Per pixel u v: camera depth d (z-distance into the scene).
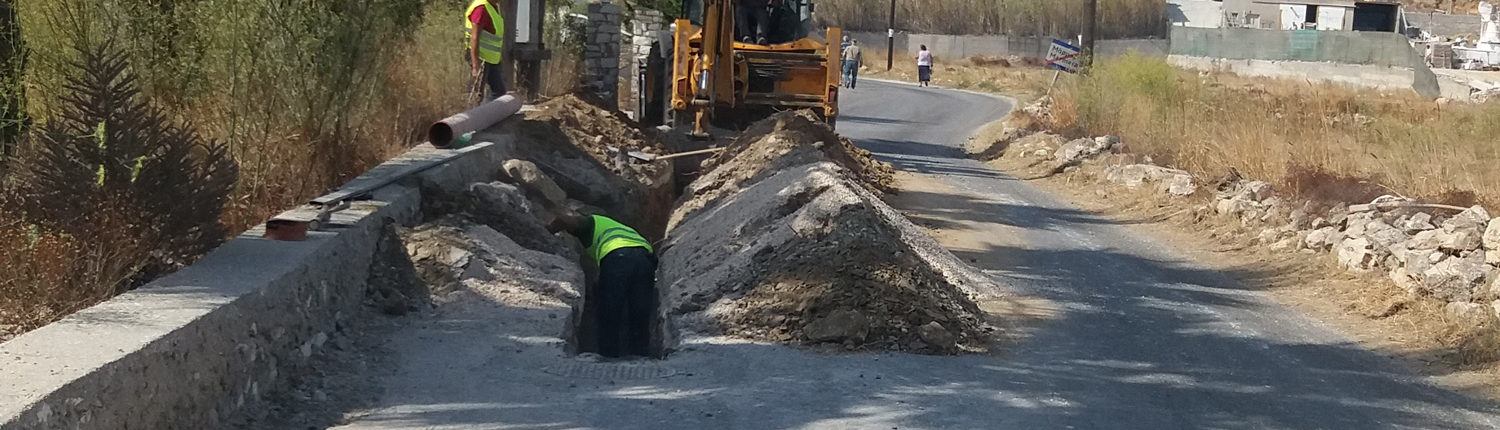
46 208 6.97
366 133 12.08
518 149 13.96
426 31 14.81
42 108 8.62
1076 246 12.76
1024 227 13.90
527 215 11.07
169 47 9.39
